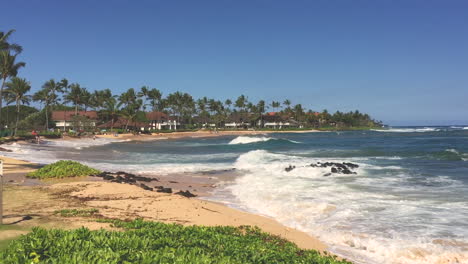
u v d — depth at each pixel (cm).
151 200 1267
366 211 1117
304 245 839
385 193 1391
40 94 7888
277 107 16725
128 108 10025
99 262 425
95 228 808
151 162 2930
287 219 1095
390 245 812
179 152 4091
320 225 1000
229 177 2045
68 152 3766
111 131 9206
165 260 466
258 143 5497
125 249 515
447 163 2362
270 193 1474
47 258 462
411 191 1415
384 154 3177
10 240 686
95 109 10675
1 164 844
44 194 1344
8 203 1163
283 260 620
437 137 7019
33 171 1944
